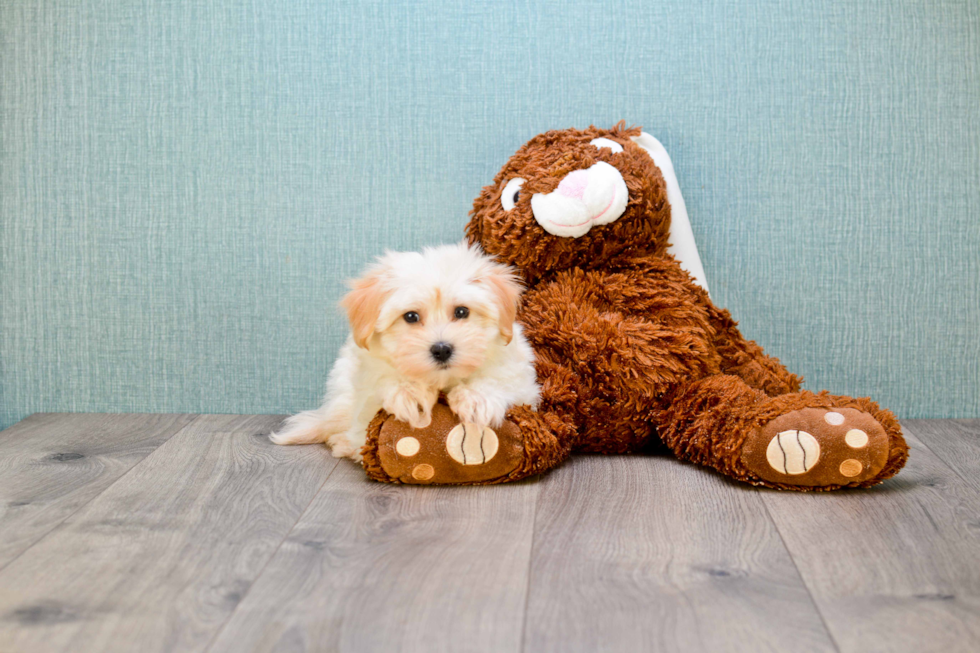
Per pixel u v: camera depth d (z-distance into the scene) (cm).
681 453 132
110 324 172
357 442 129
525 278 147
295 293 171
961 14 161
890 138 164
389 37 165
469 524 106
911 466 134
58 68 167
